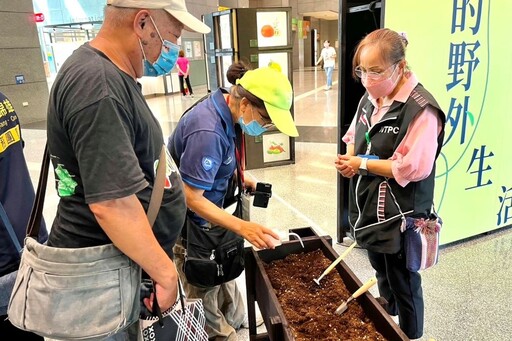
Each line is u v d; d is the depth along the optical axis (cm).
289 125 136
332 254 156
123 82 94
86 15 1406
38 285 96
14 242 139
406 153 152
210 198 163
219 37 497
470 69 257
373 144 165
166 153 115
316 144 598
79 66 91
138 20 96
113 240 92
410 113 150
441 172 269
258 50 462
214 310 188
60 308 94
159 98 1234
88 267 95
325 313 128
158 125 110
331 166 495
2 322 146
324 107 917
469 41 251
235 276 172
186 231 165
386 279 189
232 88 150
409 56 238
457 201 281
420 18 235
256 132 150
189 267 164
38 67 909
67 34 1322
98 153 86
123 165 88
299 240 165
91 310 95
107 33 98
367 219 170
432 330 207
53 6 1434
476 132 272
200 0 1405
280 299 136
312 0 2162
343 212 301
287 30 468
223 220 148
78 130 87
